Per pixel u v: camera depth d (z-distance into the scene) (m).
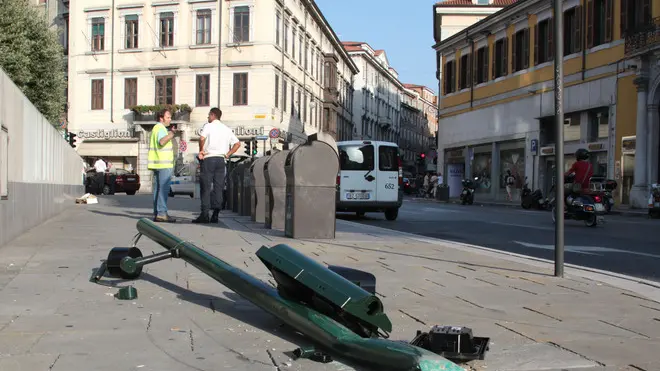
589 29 30.73
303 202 9.89
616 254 9.63
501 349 3.74
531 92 35.66
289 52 50.22
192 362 3.32
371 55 93.31
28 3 30.03
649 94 26.41
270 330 3.98
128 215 13.97
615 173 28.61
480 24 41.34
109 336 3.77
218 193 12.47
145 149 48.47
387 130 109.38
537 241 11.66
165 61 47.66
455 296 5.39
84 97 49.91
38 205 10.97
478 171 42.69
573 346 3.84
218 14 46.25
